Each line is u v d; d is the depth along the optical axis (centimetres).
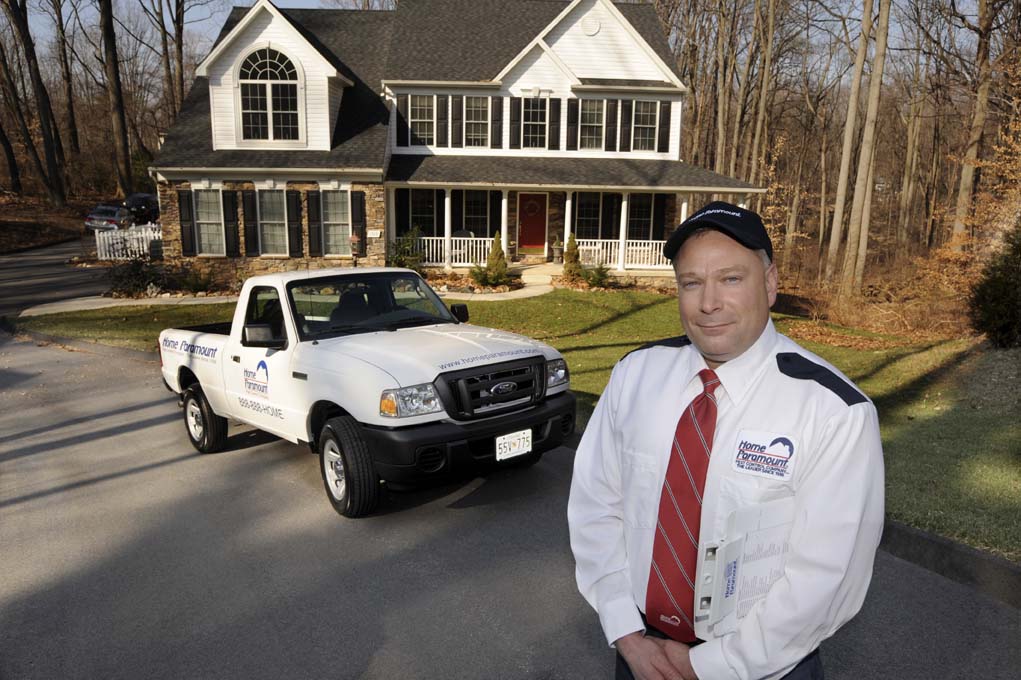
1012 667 318
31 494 575
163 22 4294
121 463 654
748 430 151
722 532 152
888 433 669
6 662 338
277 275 600
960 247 1780
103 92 5712
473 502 540
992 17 2170
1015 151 1800
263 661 336
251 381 595
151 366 1124
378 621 371
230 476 612
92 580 423
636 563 170
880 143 4834
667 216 2366
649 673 160
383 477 477
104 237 2695
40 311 1730
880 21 2019
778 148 3656
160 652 345
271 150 2114
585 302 1812
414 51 2333
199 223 2102
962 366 945
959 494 495
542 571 426
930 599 380
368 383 478
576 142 2270
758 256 157
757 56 3959
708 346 157
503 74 2192
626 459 171
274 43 2056
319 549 462
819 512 142
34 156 4212
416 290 642
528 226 2406
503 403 507
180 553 459
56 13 4850
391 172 2153
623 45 2277
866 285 2508
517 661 333
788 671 153
